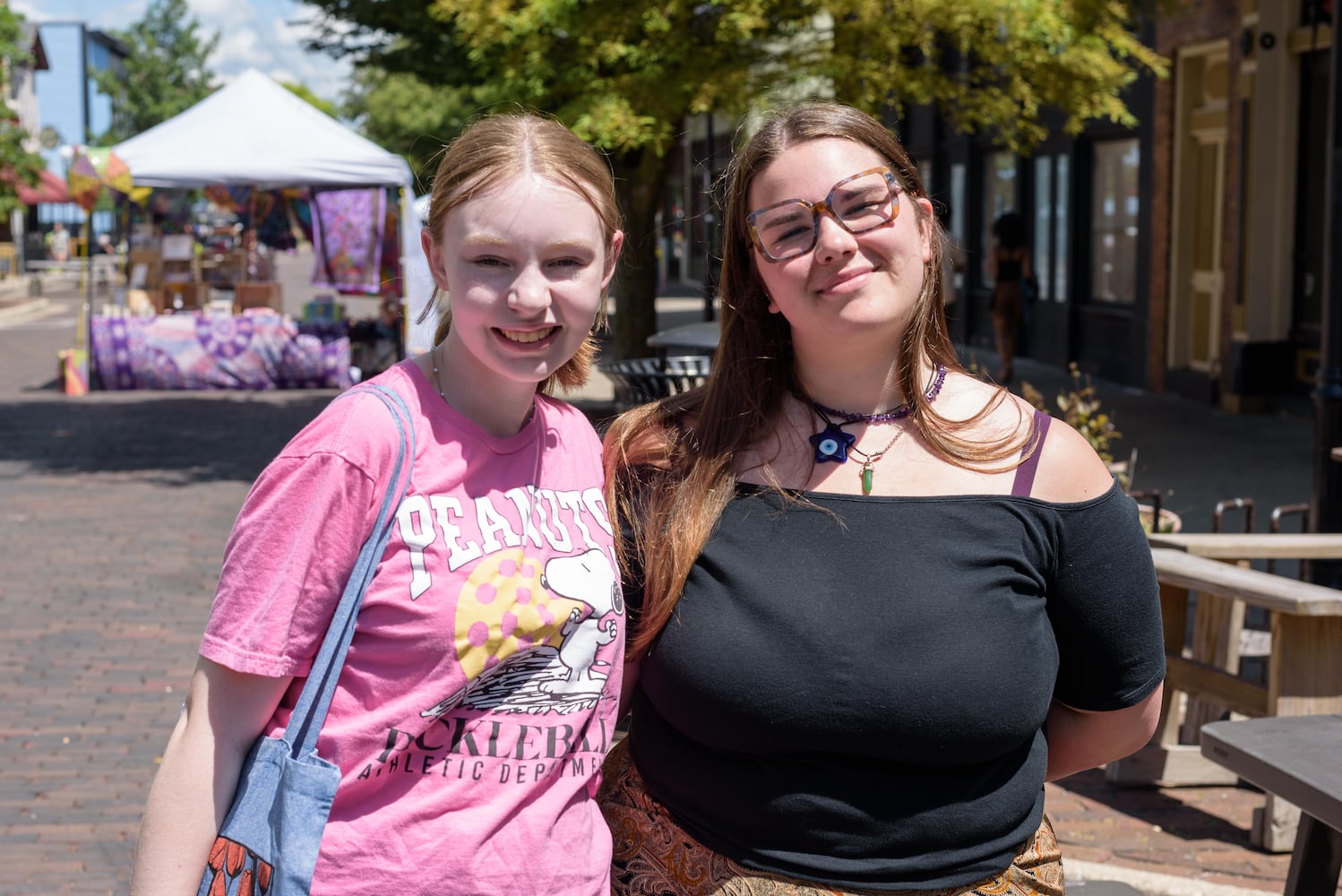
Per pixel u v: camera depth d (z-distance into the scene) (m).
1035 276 15.98
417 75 12.16
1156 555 4.33
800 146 1.92
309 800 1.63
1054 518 1.87
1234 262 12.71
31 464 11.25
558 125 1.80
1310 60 12.12
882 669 1.79
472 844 1.69
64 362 16.06
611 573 1.83
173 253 19.53
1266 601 3.79
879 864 1.83
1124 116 9.06
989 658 1.79
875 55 8.50
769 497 1.92
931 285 2.02
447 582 1.69
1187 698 4.73
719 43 8.58
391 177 14.22
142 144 14.33
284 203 20.20
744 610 1.86
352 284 17.75
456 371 1.80
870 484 1.90
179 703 5.50
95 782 4.68
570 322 1.76
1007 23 8.26
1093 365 15.86
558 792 1.77
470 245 1.72
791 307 1.91
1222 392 13.05
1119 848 4.00
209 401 15.37
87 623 6.64
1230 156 12.81
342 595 1.67
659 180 11.38
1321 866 2.73
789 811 1.84
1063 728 2.04
